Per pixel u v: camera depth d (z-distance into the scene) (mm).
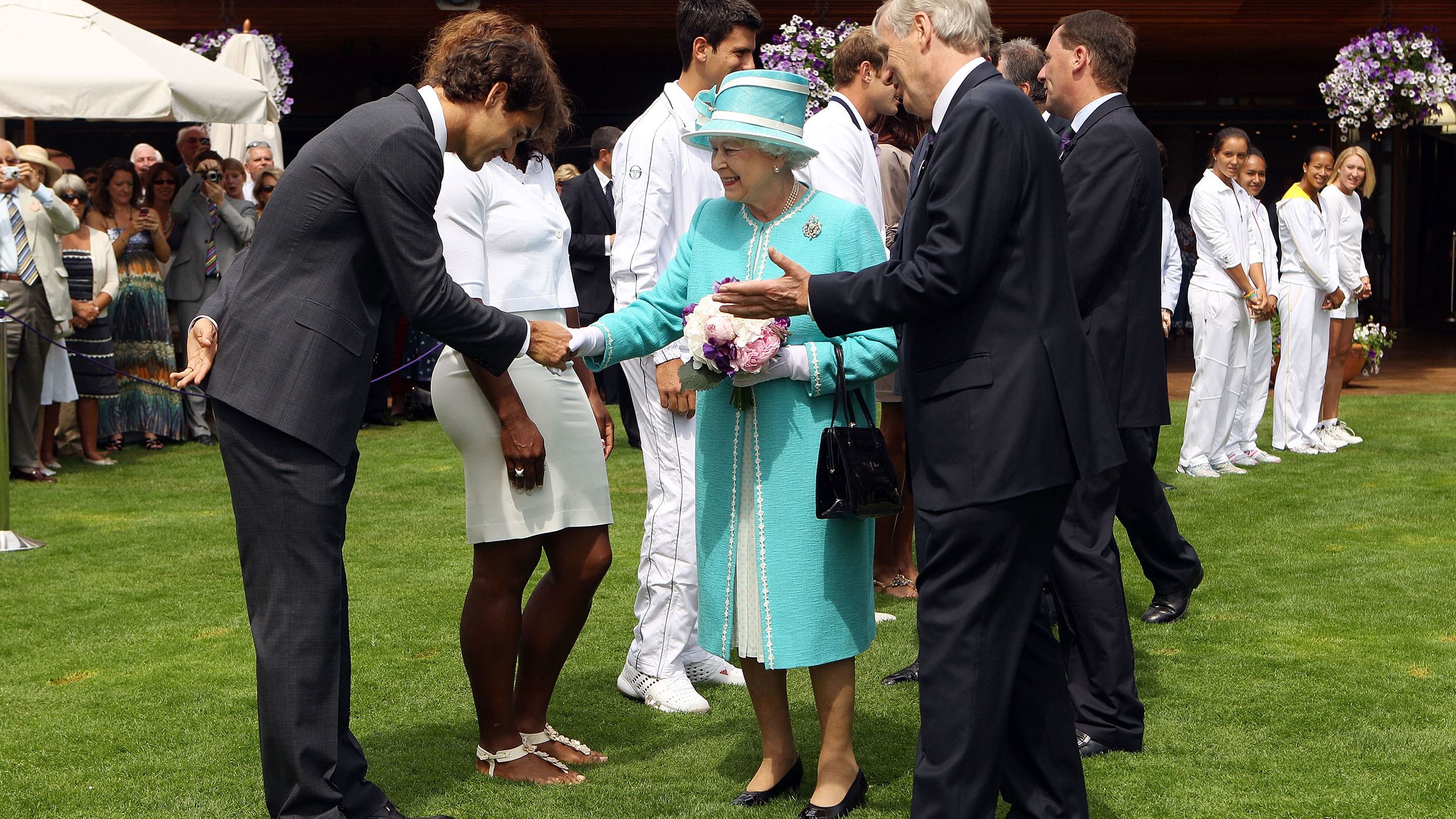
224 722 3990
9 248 8078
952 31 2848
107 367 7301
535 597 3650
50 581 5750
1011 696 2809
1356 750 3633
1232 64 19156
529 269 3576
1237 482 7863
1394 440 9336
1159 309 3887
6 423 6422
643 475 8273
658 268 4211
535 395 3473
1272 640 4703
